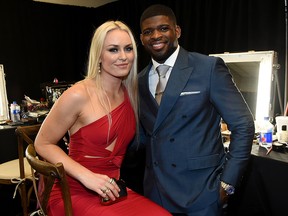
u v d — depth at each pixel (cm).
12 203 262
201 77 119
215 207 122
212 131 125
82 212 118
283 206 148
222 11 267
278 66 198
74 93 121
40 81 369
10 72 344
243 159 117
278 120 173
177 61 125
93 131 124
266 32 233
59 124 123
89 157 129
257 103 195
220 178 120
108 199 117
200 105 119
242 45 255
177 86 121
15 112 271
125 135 133
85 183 115
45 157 122
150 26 124
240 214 170
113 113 127
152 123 131
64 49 385
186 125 122
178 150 123
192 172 123
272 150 162
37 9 358
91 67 128
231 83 120
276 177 148
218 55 212
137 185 195
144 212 115
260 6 235
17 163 227
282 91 226
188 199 123
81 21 396
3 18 333
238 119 117
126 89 137
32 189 215
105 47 122
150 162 136
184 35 300
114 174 136
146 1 335
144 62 350
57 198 127
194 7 292
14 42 344
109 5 387
